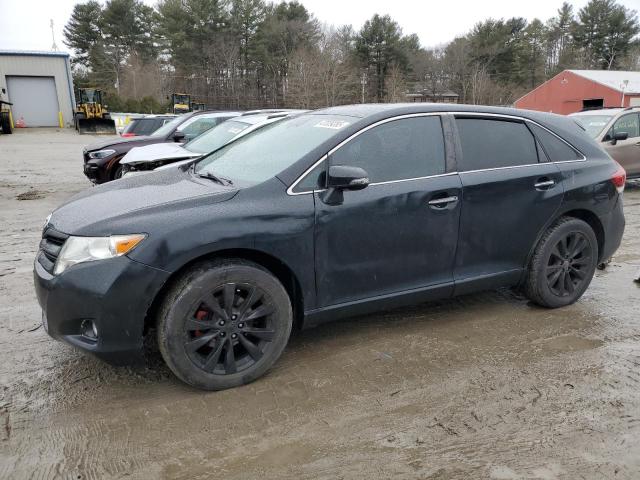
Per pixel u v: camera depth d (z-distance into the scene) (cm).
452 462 271
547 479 258
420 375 354
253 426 299
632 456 275
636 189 1155
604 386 341
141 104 5234
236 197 332
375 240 367
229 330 328
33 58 3791
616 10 7488
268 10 6669
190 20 6372
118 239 302
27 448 280
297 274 345
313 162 353
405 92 6194
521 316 450
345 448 282
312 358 375
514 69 7038
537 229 435
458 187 393
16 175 1403
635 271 574
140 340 311
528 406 319
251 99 6400
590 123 1090
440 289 402
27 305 471
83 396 328
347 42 6725
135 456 274
